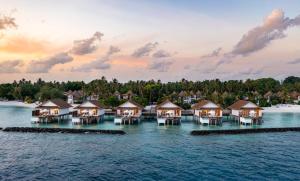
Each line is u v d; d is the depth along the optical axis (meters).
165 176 42.75
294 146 63.28
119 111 94.44
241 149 59.75
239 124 95.12
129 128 84.44
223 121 102.50
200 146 61.94
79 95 187.25
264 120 108.31
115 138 69.56
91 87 198.62
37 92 193.25
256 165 48.47
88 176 42.41
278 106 158.75
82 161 49.88
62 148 58.84
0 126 84.69
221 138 71.31
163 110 94.12
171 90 194.25
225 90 190.00
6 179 40.62
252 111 97.12
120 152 56.09
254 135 76.50
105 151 56.78
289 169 46.50
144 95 167.50
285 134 78.69
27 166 46.69
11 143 63.00
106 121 98.38
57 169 45.38
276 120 108.88
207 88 194.25
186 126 89.38
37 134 73.88
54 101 95.06
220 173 44.25
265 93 194.75
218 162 49.97
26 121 96.38
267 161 50.94
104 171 44.72
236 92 186.75
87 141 65.88
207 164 48.75
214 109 94.38
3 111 133.75
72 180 40.69
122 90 189.00
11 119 101.75
